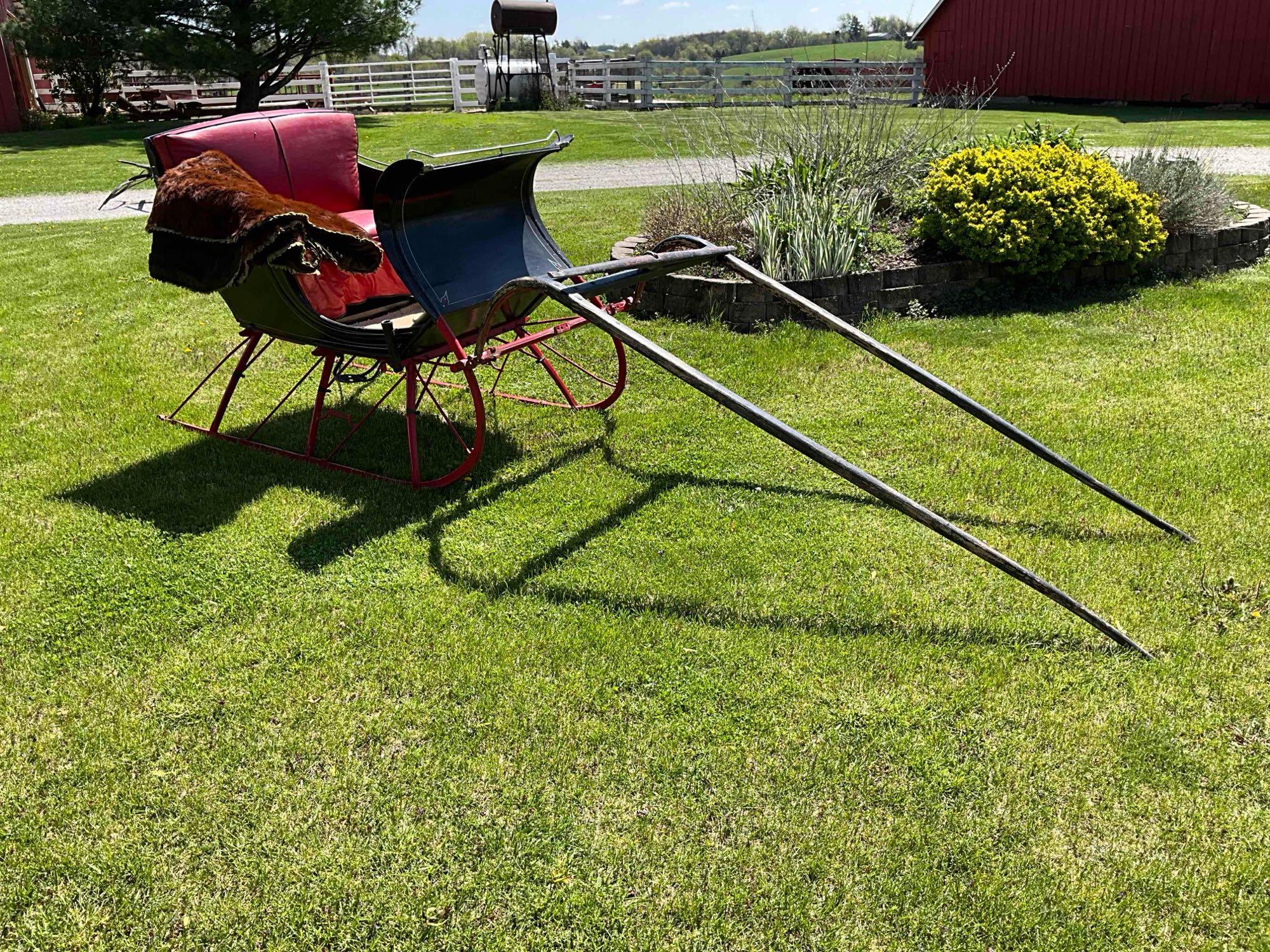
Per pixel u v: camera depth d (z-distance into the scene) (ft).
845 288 19.89
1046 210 20.38
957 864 7.30
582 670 9.43
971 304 20.86
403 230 12.05
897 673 9.31
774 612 10.28
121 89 79.30
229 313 21.26
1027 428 14.64
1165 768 8.16
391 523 12.26
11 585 10.99
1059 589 9.82
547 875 7.26
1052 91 75.10
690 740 8.55
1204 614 10.13
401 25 66.85
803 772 8.16
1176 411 15.10
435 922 6.92
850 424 15.02
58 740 8.64
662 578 10.94
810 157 23.47
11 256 27.45
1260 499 12.32
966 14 78.89
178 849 7.54
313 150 15.87
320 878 7.27
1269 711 8.73
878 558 11.27
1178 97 68.80
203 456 14.26
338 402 16.24
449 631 10.03
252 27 62.80
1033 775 8.09
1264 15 63.77
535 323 14.49
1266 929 6.79
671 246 14.60
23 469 13.85
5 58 70.03
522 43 84.84
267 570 11.22
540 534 11.96
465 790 8.02
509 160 12.62
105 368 17.87
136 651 9.84
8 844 7.59
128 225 32.53
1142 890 7.07
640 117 66.13
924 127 28.07
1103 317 19.92
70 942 6.82
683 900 7.04
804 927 6.83
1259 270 23.17
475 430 14.60
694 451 14.23
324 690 9.20
